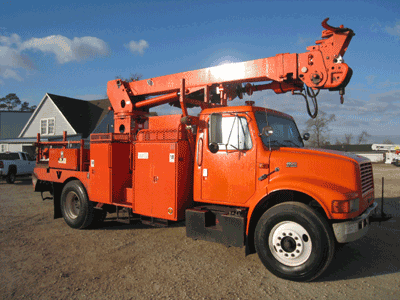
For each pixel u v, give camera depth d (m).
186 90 5.91
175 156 4.82
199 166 4.73
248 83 5.87
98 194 6.02
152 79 6.43
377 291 3.54
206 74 5.70
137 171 5.37
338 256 4.75
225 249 5.11
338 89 4.63
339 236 3.65
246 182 4.26
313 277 3.69
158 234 6.06
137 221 5.79
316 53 4.62
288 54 4.88
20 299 3.42
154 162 5.11
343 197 3.58
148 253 4.92
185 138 4.95
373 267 4.30
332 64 4.48
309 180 3.82
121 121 6.84
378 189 12.52
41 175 7.62
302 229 3.74
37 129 28.64
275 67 5.00
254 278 3.94
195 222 4.57
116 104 6.94
